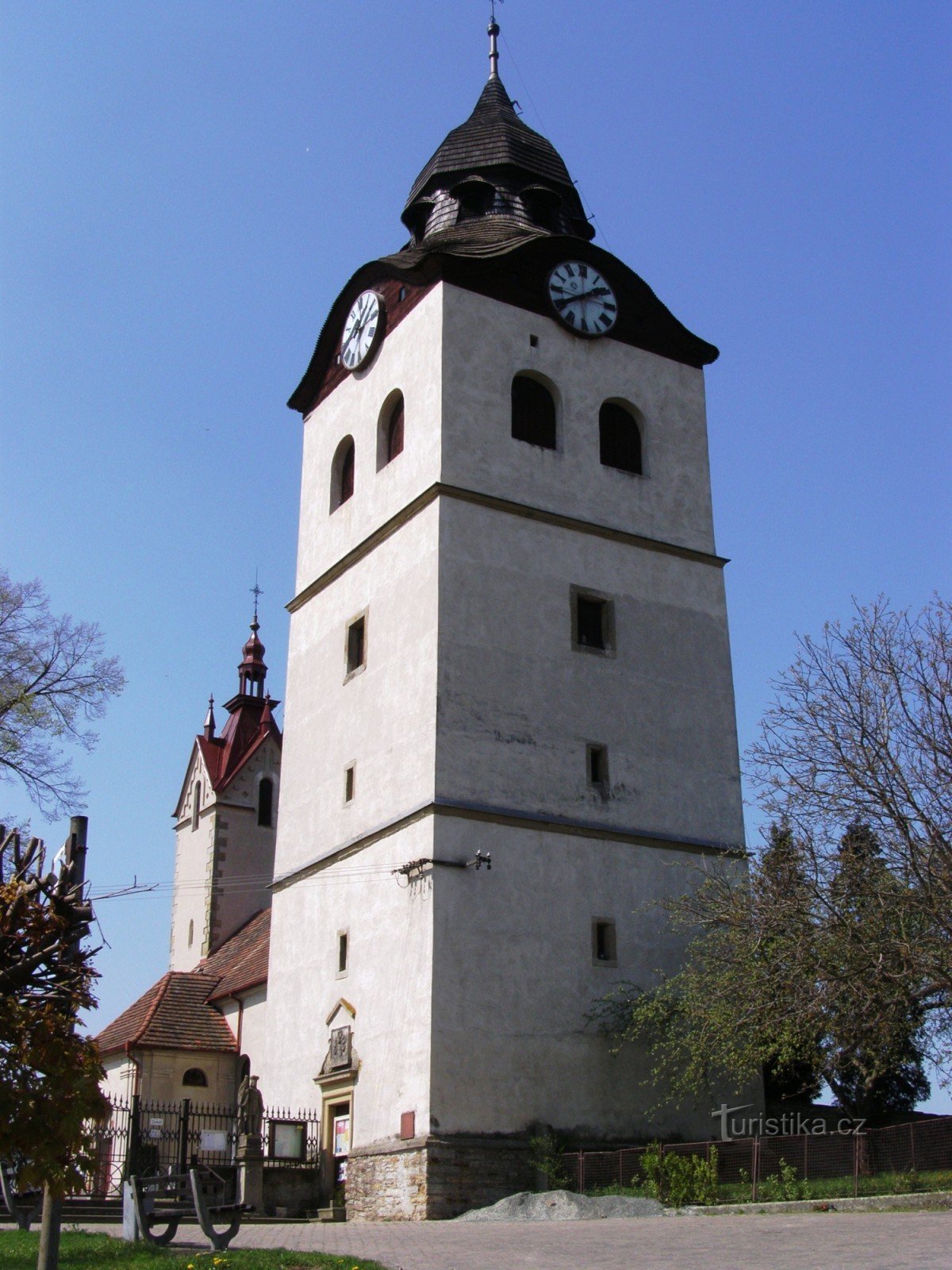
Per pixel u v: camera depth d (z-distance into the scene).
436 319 39.06
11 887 14.76
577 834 35.44
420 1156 30.70
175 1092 45.31
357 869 36.41
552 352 40.56
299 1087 36.72
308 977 37.62
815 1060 29.64
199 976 49.66
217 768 63.97
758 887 30.56
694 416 43.12
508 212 44.59
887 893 28.09
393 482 39.44
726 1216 24.25
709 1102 34.97
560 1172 31.28
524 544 37.78
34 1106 14.09
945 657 30.84
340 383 44.31
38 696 38.41
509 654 36.31
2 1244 20.11
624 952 35.06
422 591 36.44
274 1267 17.39
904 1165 26.20
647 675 38.69
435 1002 31.84
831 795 29.89
